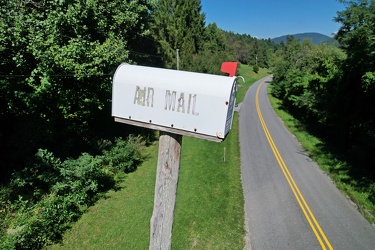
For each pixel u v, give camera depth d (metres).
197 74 2.30
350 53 16.50
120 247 7.88
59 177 9.88
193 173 12.78
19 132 10.15
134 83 2.41
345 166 14.10
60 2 9.70
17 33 8.38
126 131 16.89
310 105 21.00
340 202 10.79
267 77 75.38
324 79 21.80
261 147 17.30
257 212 9.90
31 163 9.80
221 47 63.78
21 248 7.21
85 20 11.23
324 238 8.56
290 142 18.72
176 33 37.75
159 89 2.29
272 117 26.67
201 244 8.09
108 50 11.05
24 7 9.35
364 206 10.46
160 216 2.27
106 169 11.85
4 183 9.17
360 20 17.08
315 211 10.09
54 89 10.02
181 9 42.81
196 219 9.23
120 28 13.90
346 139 17.83
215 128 2.14
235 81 2.19
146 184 11.80
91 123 14.13
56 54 9.15
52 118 10.55
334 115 18.08
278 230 8.91
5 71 9.01
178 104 2.22
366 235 8.74
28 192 9.26
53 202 8.55
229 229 8.84
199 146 16.75
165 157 2.27
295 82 29.12
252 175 13.05
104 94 12.35
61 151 11.73
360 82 15.20
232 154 15.73
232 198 10.77
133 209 9.77
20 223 7.68
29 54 9.16
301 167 14.30
